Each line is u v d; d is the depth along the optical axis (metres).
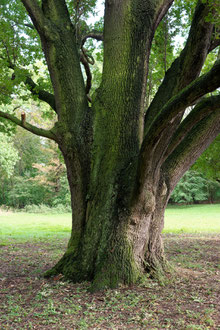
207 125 5.47
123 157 5.42
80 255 5.32
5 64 6.99
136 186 4.74
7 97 7.16
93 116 5.69
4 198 39.12
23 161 36.56
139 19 5.53
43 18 5.73
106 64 5.81
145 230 5.24
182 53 5.09
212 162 12.23
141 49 5.55
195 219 22.08
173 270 5.73
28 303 4.35
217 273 6.05
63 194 34.50
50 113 11.15
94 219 5.31
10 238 12.57
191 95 3.53
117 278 4.90
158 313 3.93
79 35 6.65
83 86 5.97
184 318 3.76
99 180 5.41
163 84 5.72
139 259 5.25
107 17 5.88
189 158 5.58
